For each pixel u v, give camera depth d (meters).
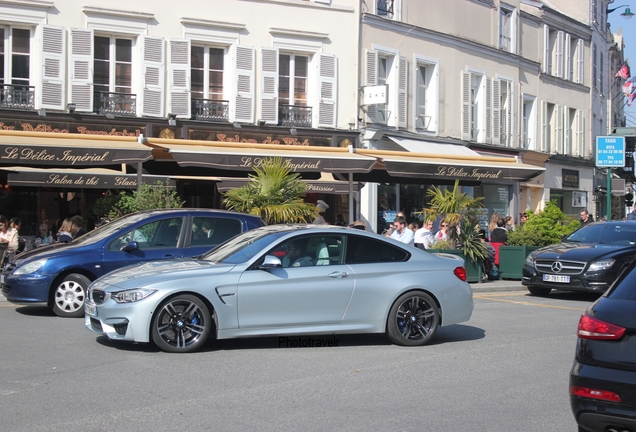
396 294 9.11
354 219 24.44
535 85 33.53
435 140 27.53
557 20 35.06
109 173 16.97
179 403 6.38
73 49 20.45
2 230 15.89
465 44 28.91
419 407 6.43
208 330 8.50
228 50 22.70
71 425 5.68
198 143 16.77
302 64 24.12
